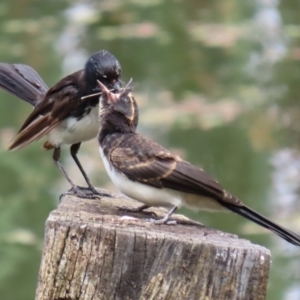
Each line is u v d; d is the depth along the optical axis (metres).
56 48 15.22
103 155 8.01
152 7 15.31
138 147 7.66
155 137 14.30
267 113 14.62
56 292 6.41
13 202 13.49
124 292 6.33
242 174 14.24
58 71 15.02
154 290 6.30
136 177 7.52
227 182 14.22
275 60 15.20
